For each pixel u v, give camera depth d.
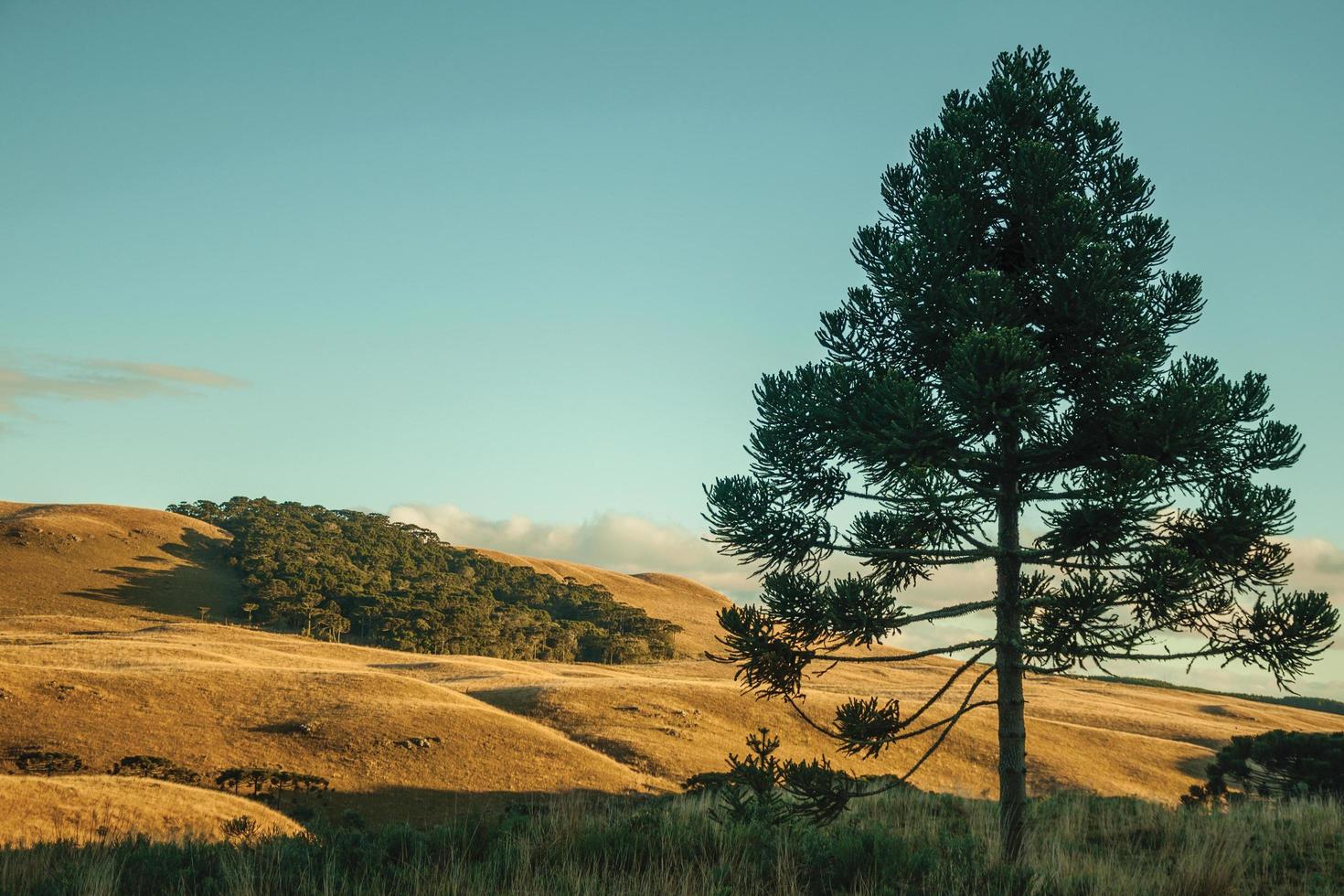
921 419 10.52
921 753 66.19
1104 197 12.38
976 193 12.32
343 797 45.88
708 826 9.97
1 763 46.00
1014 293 11.27
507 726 60.53
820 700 80.25
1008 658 10.89
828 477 12.17
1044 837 10.79
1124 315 10.95
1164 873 8.84
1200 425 9.98
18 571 162.00
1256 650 9.99
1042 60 13.03
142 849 8.86
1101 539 10.28
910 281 11.36
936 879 8.30
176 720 56.22
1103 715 94.38
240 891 7.13
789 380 11.92
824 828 10.66
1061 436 11.28
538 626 183.00
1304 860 9.70
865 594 10.74
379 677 72.56
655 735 64.81
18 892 7.39
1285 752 31.36
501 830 9.36
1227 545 10.09
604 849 8.66
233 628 137.50
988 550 11.12
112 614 151.75
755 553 11.98
